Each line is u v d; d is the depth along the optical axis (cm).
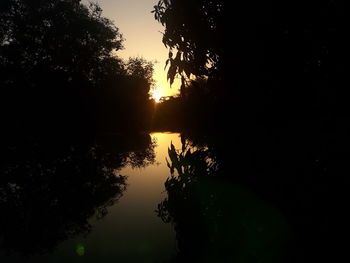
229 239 299
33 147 2142
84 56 3597
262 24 250
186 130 311
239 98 278
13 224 758
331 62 227
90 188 1119
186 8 285
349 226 244
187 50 293
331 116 233
